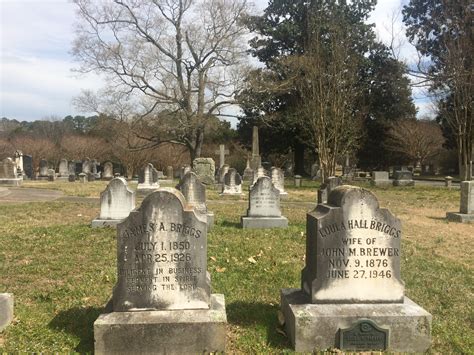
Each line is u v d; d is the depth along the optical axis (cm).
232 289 700
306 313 500
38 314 587
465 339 529
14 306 614
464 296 685
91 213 1595
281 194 2403
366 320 493
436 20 3459
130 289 511
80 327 548
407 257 936
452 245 1102
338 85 3039
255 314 592
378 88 4281
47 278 756
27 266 822
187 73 3916
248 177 3762
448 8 3325
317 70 3088
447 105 3600
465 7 3209
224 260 880
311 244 547
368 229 526
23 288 700
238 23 3772
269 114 4303
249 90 3828
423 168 5612
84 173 3878
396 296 530
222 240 1074
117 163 5753
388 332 493
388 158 5403
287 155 5491
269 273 789
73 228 1224
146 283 512
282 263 858
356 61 3422
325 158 3022
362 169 5578
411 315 499
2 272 784
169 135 4200
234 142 5781
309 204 2039
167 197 511
